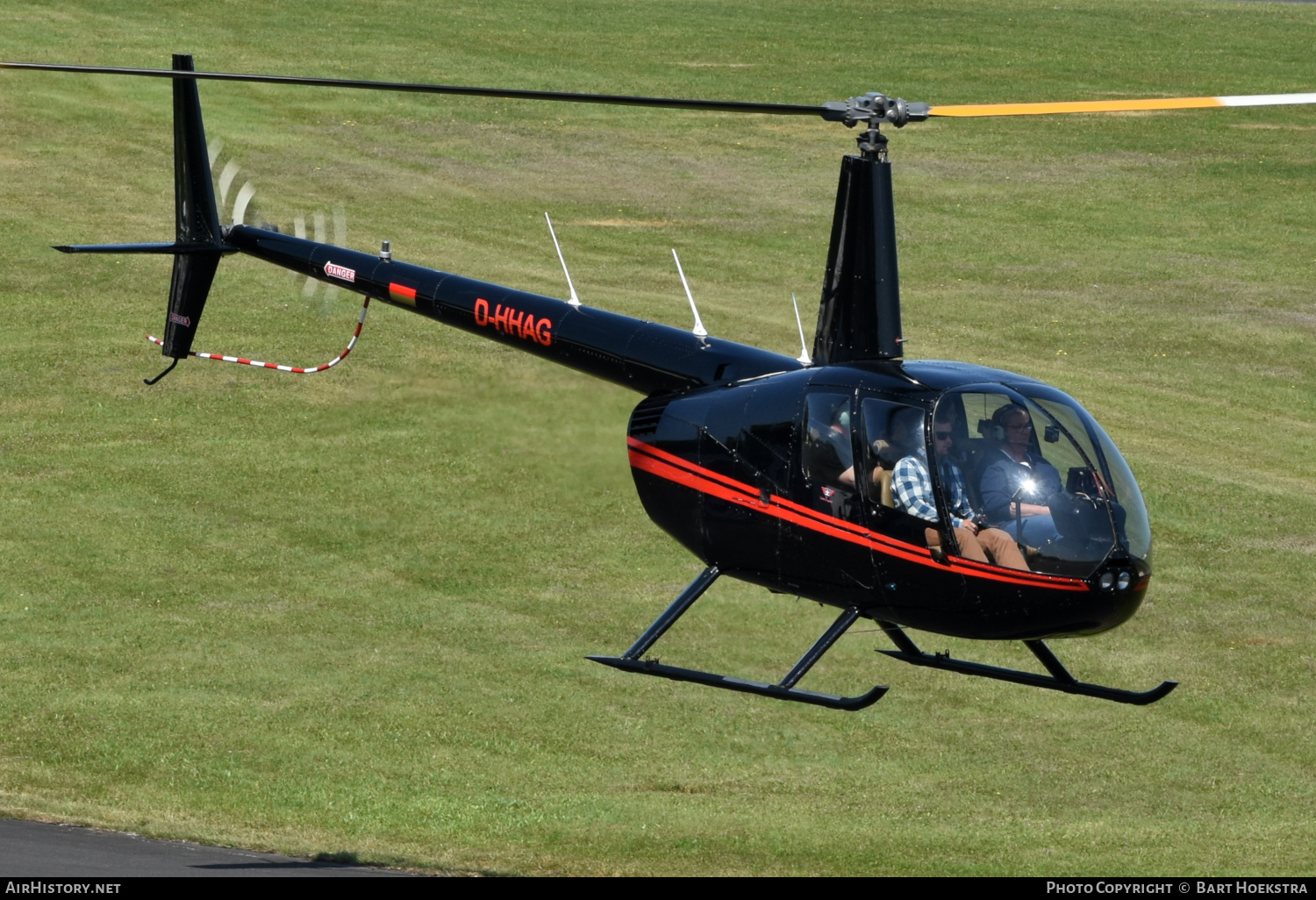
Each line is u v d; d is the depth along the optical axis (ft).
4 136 418.92
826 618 203.21
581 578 212.43
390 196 395.55
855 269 112.78
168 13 543.80
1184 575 216.54
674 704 179.73
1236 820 154.10
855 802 157.89
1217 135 475.31
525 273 344.90
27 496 229.66
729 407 117.19
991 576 102.58
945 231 390.42
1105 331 325.83
